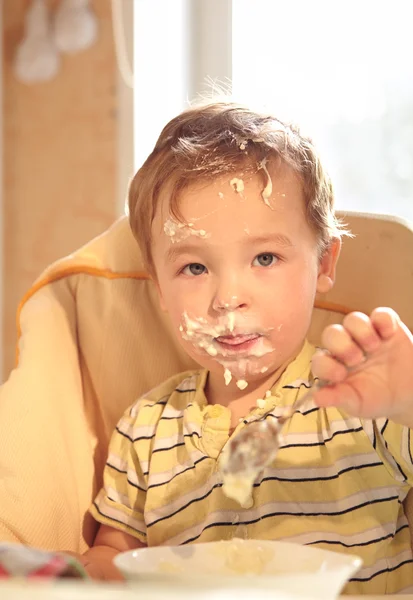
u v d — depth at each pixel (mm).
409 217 1711
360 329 583
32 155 2070
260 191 794
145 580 483
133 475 892
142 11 1854
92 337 986
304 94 1805
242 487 554
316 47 1794
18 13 2090
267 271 796
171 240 815
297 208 814
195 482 833
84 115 1967
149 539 854
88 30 1918
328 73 1783
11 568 464
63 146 2012
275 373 849
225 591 333
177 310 826
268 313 792
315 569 546
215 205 794
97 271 996
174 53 1876
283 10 1820
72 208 2008
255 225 787
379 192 1743
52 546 849
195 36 1871
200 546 602
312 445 797
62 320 978
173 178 822
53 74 2008
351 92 1761
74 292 1003
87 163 1971
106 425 984
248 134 832
